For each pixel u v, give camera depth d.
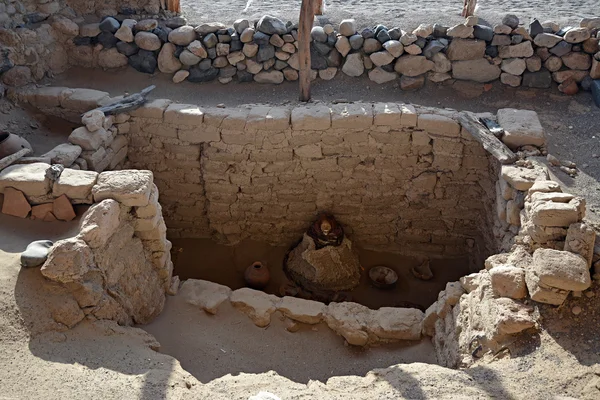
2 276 3.86
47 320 3.77
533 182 4.95
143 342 4.13
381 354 4.95
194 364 4.46
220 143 6.49
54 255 3.83
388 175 6.75
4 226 4.49
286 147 6.49
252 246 7.33
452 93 7.39
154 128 6.57
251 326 5.10
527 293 4.07
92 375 3.42
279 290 6.76
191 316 5.05
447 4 9.10
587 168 5.69
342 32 7.30
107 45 7.53
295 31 7.30
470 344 4.14
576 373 3.47
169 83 7.52
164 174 6.89
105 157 6.14
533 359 3.66
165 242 5.06
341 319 5.10
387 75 7.43
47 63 7.28
